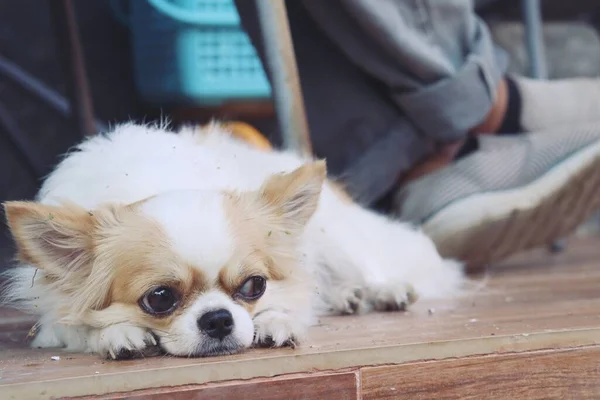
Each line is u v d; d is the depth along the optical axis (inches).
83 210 28.6
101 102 58.5
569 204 40.3
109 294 27.9
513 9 61.0
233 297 28.2
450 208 40.0
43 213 28.0
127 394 25.5
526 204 39.5
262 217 29.2
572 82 42.8
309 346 27.6
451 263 38.7
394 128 40.3
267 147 39.9
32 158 50.7
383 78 38.8
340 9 37.6
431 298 36.2
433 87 38.2
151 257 27.5
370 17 36.8
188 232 27.6
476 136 41.5
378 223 37.4
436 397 27.4
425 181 40.9
